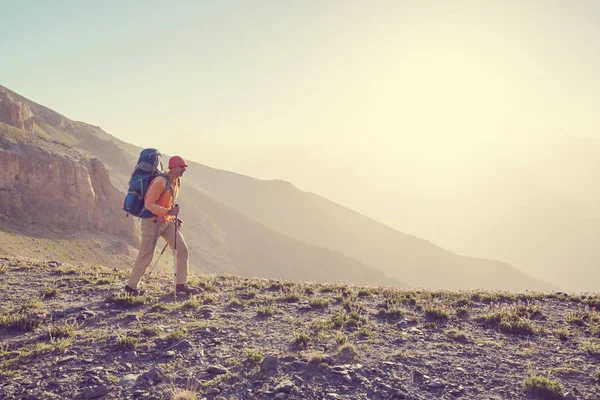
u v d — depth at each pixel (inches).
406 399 192.4
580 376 214.4
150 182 361.4
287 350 247.9
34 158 4512.8
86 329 285.6
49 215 4522.6
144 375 214.4
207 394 195.9
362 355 242.5
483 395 196.2
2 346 251.8
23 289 393.1
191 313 327.6
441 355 245.0
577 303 376.2
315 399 191.3
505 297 402.0
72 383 207.5
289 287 442.9
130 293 372.5
